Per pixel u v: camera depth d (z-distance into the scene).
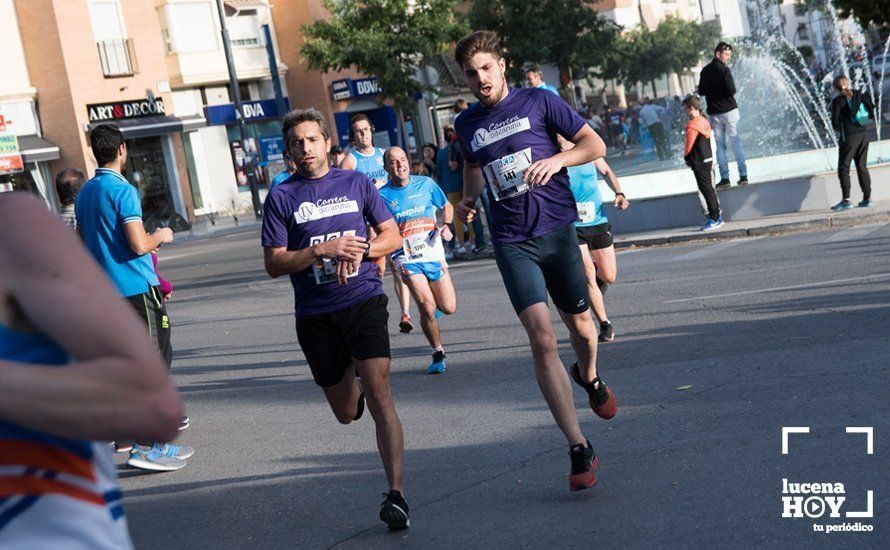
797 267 11.85
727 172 17.70
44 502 1.76
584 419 6.61
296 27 48.12
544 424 6.71
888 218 15.01
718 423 6.04
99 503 1.82
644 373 7.69
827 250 12.88
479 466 5.94
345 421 5.87
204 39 45.62
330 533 5.16
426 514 5.21
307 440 7.31
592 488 5.19
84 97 40.69
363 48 36.69
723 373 7.29
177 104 45.00
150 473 7.00
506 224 5.55
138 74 42.31
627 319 10.23
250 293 18.47
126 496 6.46
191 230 40.59
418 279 9.03
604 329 9.26
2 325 1.76
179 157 43.66
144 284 7.12
